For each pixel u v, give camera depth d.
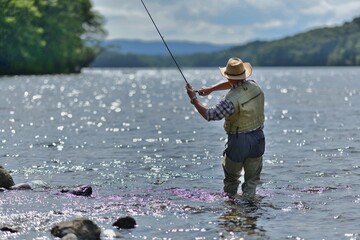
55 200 11.09
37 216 9.93
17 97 50.22
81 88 71.94
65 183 13.05
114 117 31.42
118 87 77.06
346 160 15.90
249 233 9.02
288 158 16.30
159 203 10.96
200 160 16.34
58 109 37.25
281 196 11.56
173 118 30.72
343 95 52.88
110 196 11.57
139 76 150.62
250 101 11.40
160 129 24.91
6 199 11.08
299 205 10.77
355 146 18.61
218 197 11.52
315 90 64.19
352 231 9.06
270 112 33.72
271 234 8.95
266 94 56.12
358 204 10.79
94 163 15.84
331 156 16.62
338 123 26.55
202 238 8.79
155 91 66.06
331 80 103.00
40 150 18.38
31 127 25.69
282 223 9.57
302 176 13.65
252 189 11.61
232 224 9.52
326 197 11.40
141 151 18.14
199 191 12.12
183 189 12.30
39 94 55.84
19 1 113.88
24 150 18.33
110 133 23.34
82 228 8.79
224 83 11.80
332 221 9.65
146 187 12.60
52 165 15.53
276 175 13.79
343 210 10.35
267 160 15.98
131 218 9.38
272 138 21.03
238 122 11.43
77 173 14.35
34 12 115.81
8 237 8.69
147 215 10.11
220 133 23.19
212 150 18.33
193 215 10.11
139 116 32.09
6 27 113.00
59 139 21.22
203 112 11.30
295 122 27.34
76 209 10.45
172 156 17.08
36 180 12.68
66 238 8.40
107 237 8.78
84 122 28.36
